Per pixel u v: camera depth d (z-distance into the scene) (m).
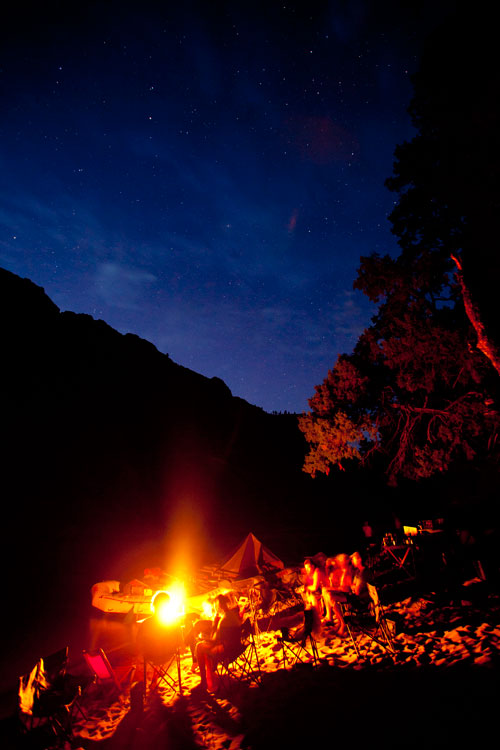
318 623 7.20
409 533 13.10
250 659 6.76
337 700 4.89
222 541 29.77
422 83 9.34
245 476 41.12
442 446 12.44
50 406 36.16
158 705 6.12
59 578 22.50
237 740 4.54
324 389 13.33
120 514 30.55
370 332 13.37
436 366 11.77
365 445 13.34
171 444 41.38
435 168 10.00
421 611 7.62
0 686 12.38
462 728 3.61
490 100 8.02
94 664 6.63
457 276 9.91
